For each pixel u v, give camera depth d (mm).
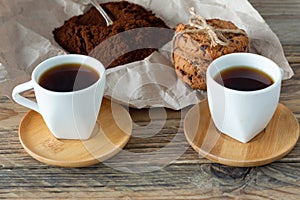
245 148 610
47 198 577
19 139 633
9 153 623
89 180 594
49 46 748
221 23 701
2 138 640
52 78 617
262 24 722
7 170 604
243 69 625
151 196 577
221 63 624
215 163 606
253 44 732
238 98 583
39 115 658
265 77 615
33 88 620
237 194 576
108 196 579
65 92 590
